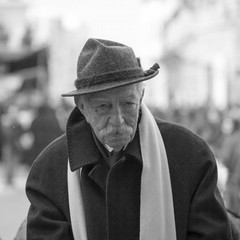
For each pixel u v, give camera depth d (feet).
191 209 14.83
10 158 77.56
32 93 116.06
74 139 15.06
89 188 15.05
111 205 14.78
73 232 14.89
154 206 14.66
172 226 14.74
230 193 33.68
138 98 14.20
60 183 15.24
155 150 14.88
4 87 122.72
